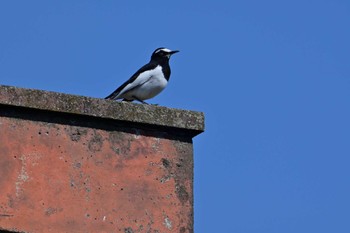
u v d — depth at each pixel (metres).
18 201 10.64
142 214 11.13
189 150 11.66
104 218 10.95
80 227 10.80
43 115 11.09
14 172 10.75
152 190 11.29
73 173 10.98
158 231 11.14
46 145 10.98
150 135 11.53
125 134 11.41
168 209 11.27
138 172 11.31
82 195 10.94
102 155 11.20
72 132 11.16
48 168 10.91
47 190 10.80
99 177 11.10
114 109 11.37
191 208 11.40
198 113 11.77
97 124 11.31
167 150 11.55
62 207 10.80
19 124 10.96
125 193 11.14
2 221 10.49
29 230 10.57
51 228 10.68
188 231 11.30
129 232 10.99
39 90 11.08
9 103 10.88
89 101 11.27
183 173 11.53
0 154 10.77
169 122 11.57
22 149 10.87
